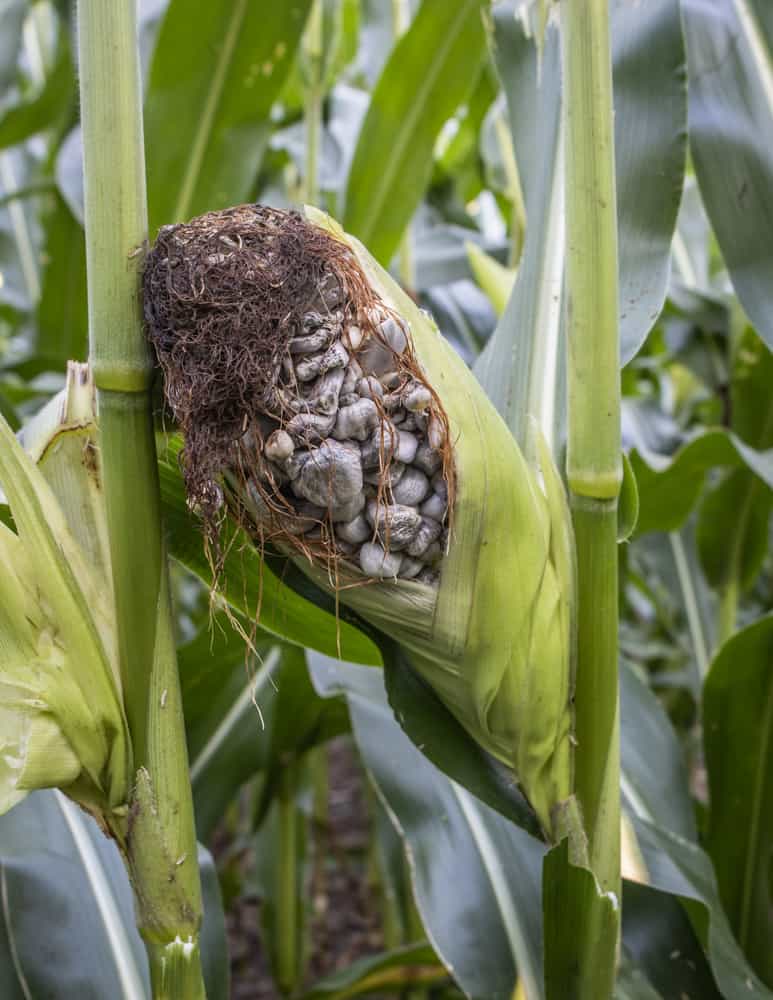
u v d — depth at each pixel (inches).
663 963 42.6
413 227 85.4
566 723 35.8
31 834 42.3
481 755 36.8
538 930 41.7
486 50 56.9
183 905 34.7
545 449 35.7
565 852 35.4
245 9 50.8
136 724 34.5
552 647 35.2
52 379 83.6
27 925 40.9
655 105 40.3
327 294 33.4
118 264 33.6
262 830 77.7
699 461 51.1
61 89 81.0
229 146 55.5
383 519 33.8
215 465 33.5
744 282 42.1
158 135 54.2
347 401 33.4
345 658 39.6
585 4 34.1
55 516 34.7
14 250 99.5
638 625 115.9
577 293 34.8
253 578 37.8
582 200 34.5
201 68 52.8
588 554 35.4
